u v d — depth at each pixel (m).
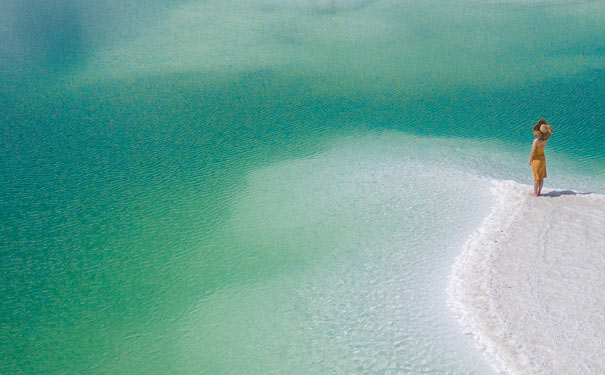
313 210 17.95
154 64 35.59
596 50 35.88
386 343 12.00
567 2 49.44
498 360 11.12
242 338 12.55
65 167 21.98
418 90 30.12
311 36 41.22
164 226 17.53
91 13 48.50
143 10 49.47
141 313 13.64
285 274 14.77
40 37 41.62
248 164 21.86
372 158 21.89
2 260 15.97
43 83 32.22
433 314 12.71
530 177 19.64
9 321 13.52
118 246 16.53
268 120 26.52
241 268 15.19
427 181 19.53
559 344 11.23
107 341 12.75
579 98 28.14
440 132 24.55
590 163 21.06
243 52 37.84
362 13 47.47
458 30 41.81
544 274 13.41
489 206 17.28
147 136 24.97
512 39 39.16
